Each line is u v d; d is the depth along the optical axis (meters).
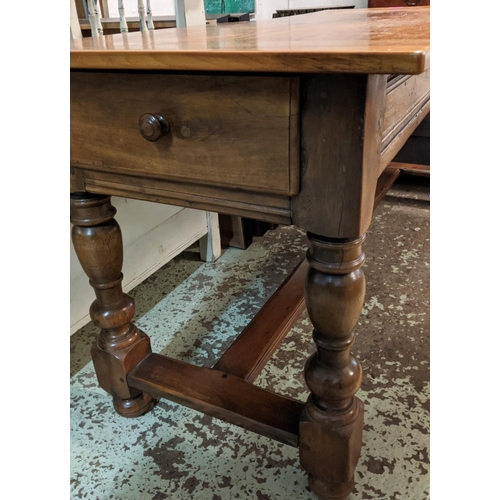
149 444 0.89
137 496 0.79
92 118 0.62
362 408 0.74
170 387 0.85
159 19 1.56
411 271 1.48
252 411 0.79
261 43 0.53
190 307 1.33
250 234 1.71
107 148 0.63
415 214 1.92
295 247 1.69
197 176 0.58
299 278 1.23
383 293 1.36
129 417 0.95
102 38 0.79
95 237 0.79
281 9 3.33
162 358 0.94
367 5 3.03
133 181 0.66
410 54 0.38
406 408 0.94
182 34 0.81
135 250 1.26
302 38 0.58
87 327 1.28
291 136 0.50
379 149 0.53
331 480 0.73
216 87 0.52
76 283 1.08
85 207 0.76
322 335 0.64
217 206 0.61
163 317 1.28
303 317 1.27
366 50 0.40
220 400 0.82
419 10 1.22
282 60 0.43
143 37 0.79
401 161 2.23
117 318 0.87
